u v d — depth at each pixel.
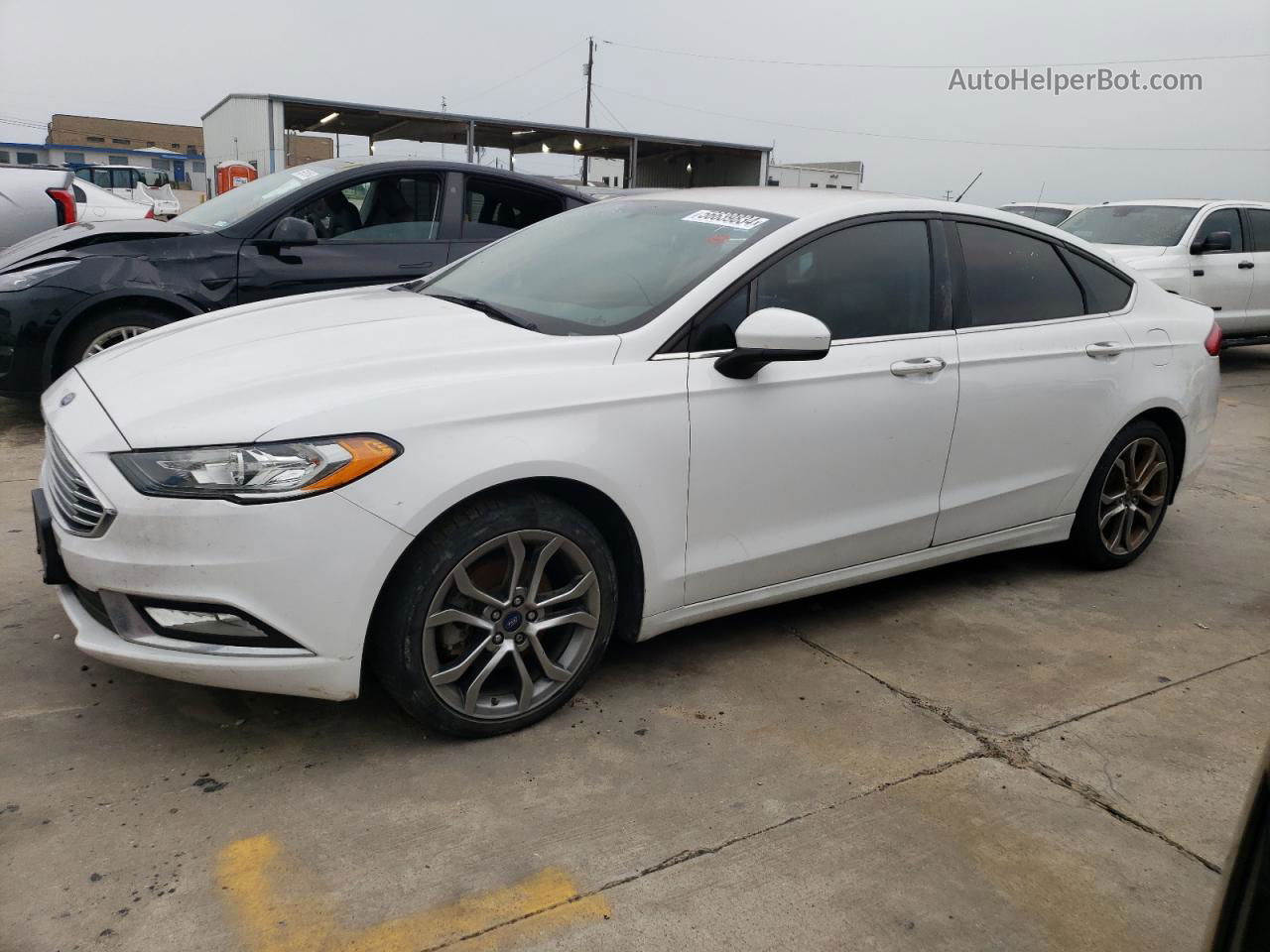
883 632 3.61
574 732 2.81
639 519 2.82
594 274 3.26
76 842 2.23
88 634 2.48
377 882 2.16
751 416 2.99
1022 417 3.71
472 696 2.66
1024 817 2.53
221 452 2.32
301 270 5.82
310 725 2.77
